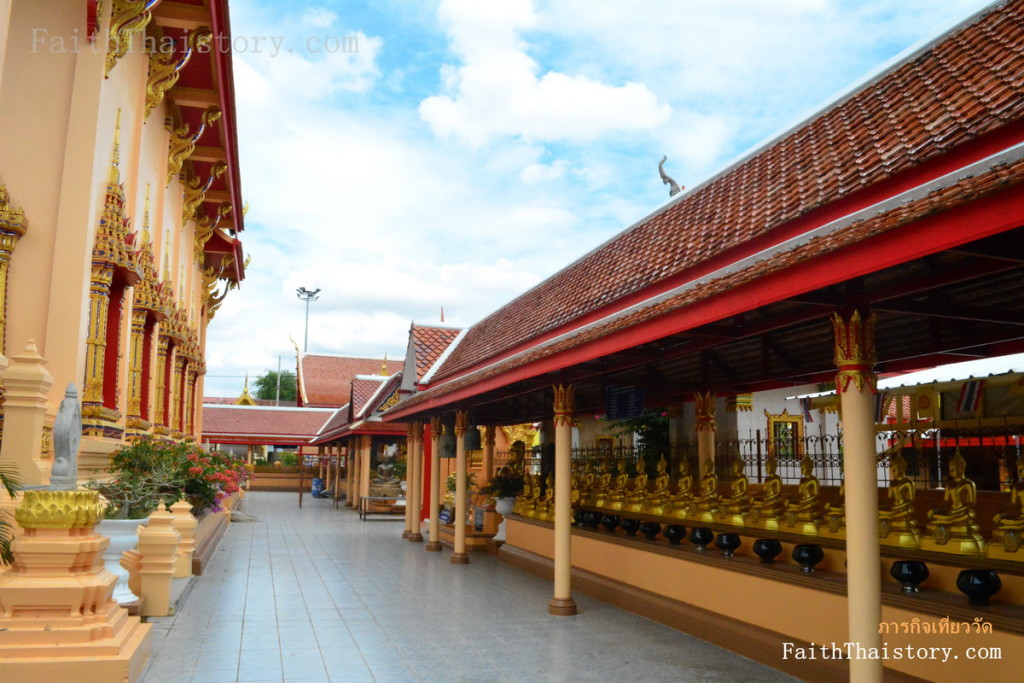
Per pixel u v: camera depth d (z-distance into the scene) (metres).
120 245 9.43
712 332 6.95
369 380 29.33
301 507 28.95
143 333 12.07
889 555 6.56
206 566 12.92
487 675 6.68
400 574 12.62
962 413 10.43
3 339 8.17
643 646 7.78
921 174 5.30
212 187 18.08
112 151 9.84
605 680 6.56
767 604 7.34
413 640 7.93
